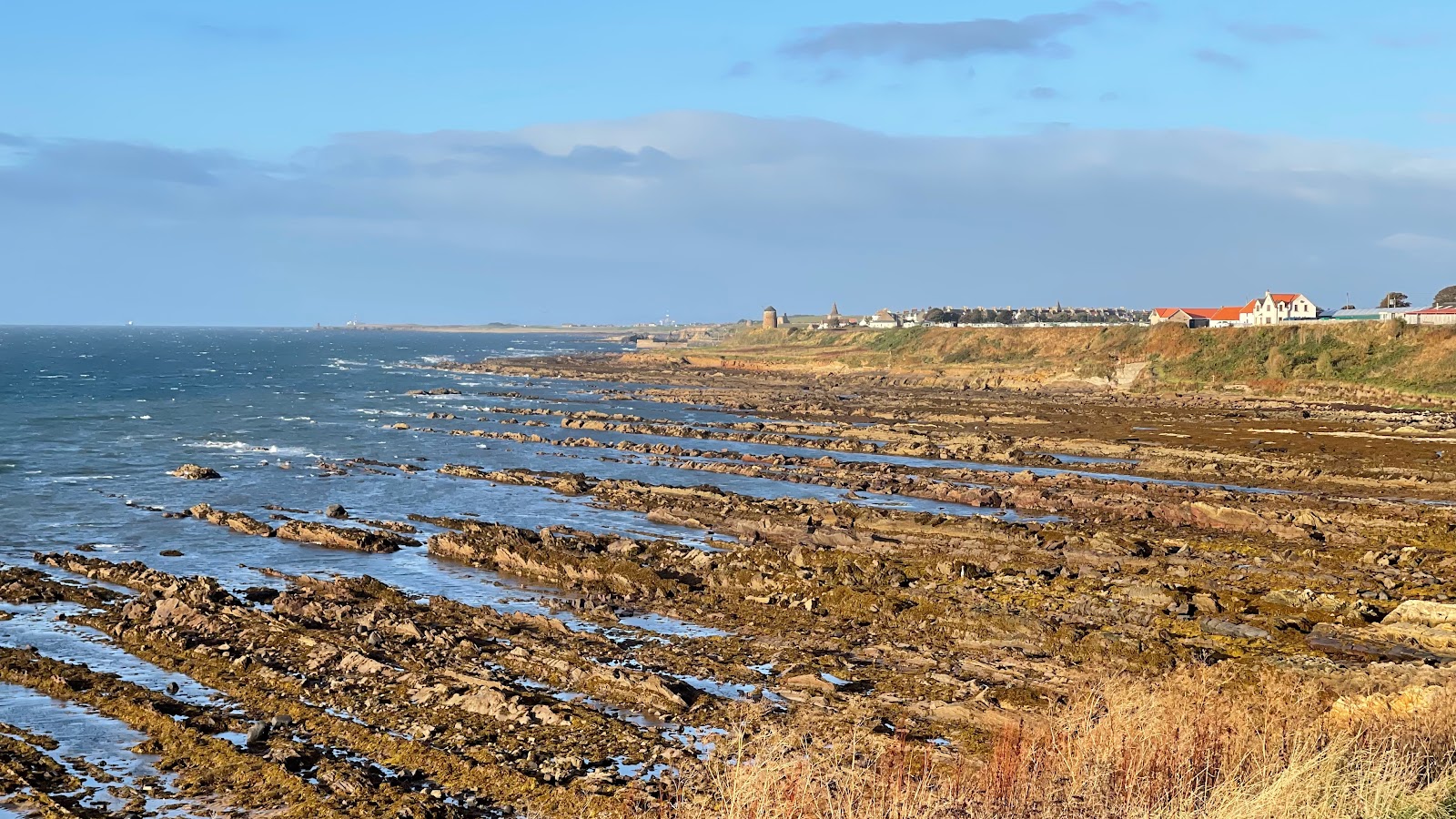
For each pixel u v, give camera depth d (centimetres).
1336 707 3319
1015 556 6438
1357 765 2014
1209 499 8494
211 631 4728
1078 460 11081
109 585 5631
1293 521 7444
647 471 10194
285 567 6159
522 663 4325
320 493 8656
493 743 3550
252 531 7050
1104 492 8856
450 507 8175
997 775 2252
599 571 5894
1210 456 10631
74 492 8369
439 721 3738
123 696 3900
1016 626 4878
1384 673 4025
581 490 8900
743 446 12275
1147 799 1997
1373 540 6938
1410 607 4953
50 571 5906
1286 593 5428
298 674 4181
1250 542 6950
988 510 8312
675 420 14925
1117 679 3716
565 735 3609
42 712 3784
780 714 3816
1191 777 2106
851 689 4106
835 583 5684
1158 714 2586
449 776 3294
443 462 10588
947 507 8444
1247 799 1869
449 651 4491
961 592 5534
